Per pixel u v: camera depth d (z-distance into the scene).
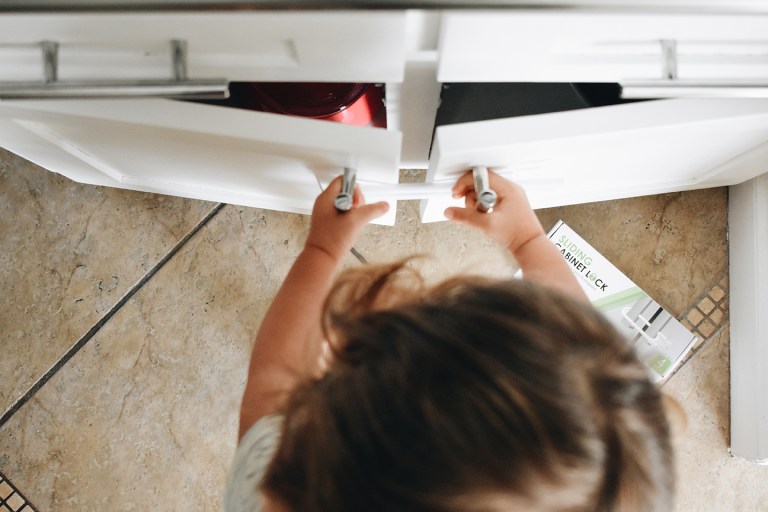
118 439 1.09
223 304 1.11
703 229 1.08
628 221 1.10
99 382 1.10
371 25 0.47
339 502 0.40
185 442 1.09
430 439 0.38
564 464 0.38
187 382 1.09
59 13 0.47
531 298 0.46
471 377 0.40
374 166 0.60
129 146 0.68
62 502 1.08
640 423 0.42
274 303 0.70
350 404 0.41
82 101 0.55
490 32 0.48
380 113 0.80
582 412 0.39
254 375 0.68
